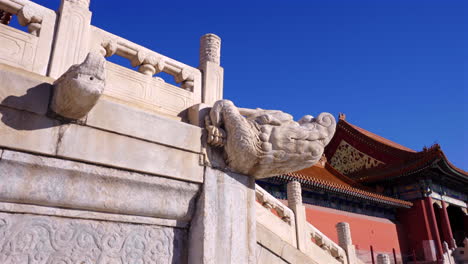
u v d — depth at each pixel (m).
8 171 3.02
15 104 3.05
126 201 3.64
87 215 3.46
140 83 4.36
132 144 3.67
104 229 3.58
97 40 4.12
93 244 3.47
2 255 2.98
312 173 23.88
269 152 4.24
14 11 3.75
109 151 3.50
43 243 3.20
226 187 4.31
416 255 23.67
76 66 3.01
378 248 21.61
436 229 23.75
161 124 3.92
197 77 4.96
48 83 3.29
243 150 4.16
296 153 4.36
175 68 4.80
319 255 8.46
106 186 3.52
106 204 3.52
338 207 20.39
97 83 2.99
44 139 3.16
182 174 3.98
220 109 4.29
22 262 3.06
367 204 22.48
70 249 3.33
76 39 3.89
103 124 3.49
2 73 3.05
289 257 6.16
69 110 3.17
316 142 4.46
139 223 3.81
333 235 18.75
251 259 4.30
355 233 20.50
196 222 4.08
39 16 3.75
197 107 4.44
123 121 3.63
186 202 4.08
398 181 26.47
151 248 3.84
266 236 5.96
